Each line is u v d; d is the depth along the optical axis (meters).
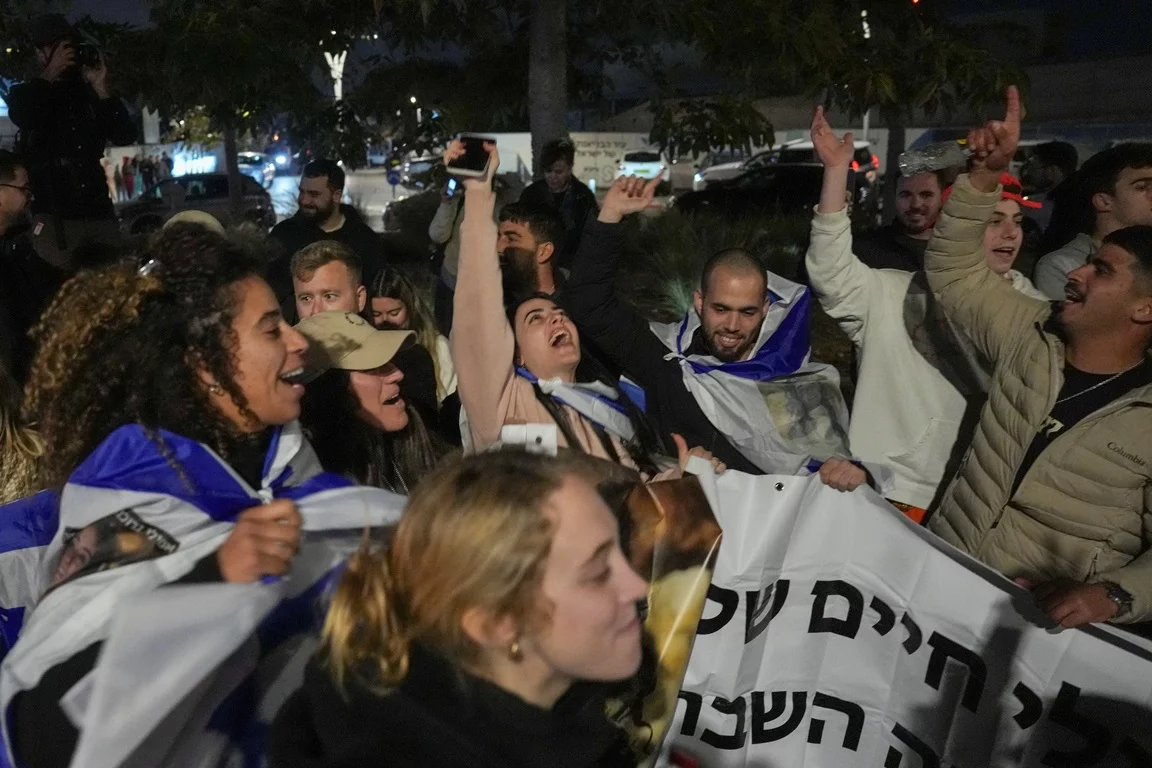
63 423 1.93
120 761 1.63
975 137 2.94
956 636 2.64
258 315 1.98
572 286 3.26
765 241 11.52
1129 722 2.47
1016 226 3.63
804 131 26.92
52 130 5.79
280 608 1.90
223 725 1.83
